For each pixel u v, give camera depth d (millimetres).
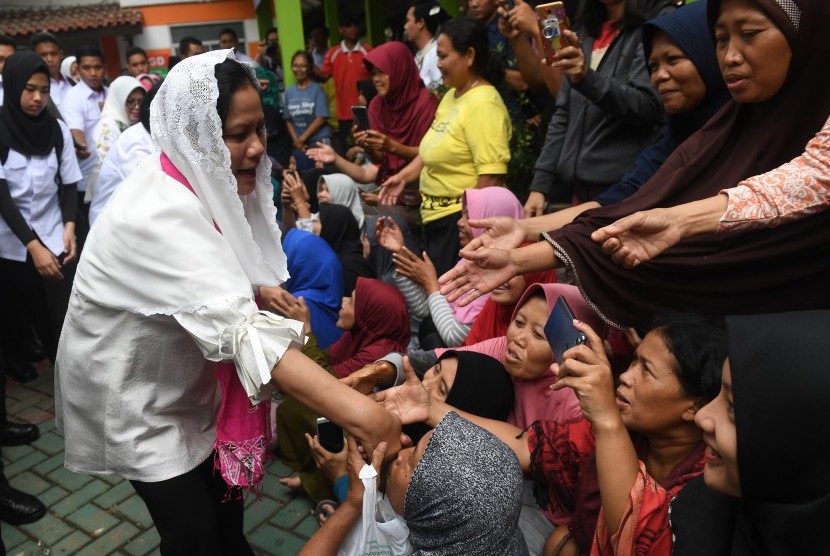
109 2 13219
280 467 2783
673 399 1333
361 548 1388
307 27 8891
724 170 1551
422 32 4531
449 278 1580
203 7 13203
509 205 2605
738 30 1352
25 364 3711
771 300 1461
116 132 4070
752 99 1407
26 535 2443
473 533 1195
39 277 3482
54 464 2877
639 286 1513
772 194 1253
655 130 2379
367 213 5133
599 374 1247
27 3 12773
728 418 880
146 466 1459
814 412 774
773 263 1419
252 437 1505
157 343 1409
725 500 1027
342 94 6664
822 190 1233
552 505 1682
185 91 1258
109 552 2344
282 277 1593
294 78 6566
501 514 1200
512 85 3645
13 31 11273
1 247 3291
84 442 1555
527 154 3453
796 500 819
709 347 1299
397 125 3963
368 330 2764
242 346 1229
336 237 3572
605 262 1507
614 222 1426
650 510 1195
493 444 1264
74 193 3588
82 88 5004
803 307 1446
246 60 1366
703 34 1823
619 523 1216
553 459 1606
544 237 1553
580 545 1540
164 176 1342
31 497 2545
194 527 1493
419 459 1321
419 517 1235
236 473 1492
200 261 1267
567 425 1632
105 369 1429
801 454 790
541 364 1833
